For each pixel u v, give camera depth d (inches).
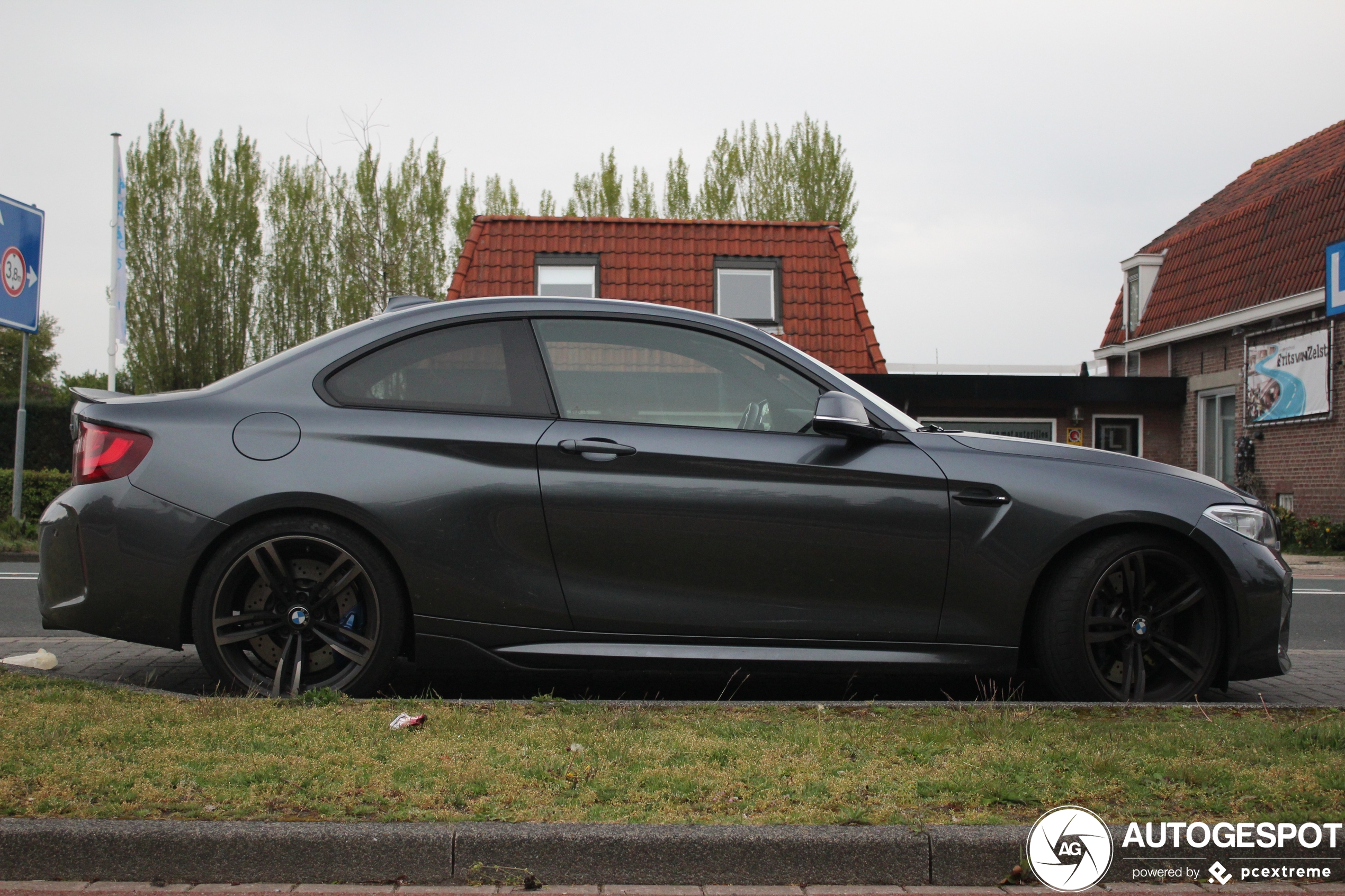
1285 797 111.7
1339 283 641.0
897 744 127.6
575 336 162.7
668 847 98.5
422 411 157.2
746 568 154.9
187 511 149.5
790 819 103.3
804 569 155.4
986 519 156.9
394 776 112.6
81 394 163.2
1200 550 161.5
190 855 97.2
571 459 154.3
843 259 728.3
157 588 149.3
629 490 153.8
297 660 150.3
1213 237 844.6
